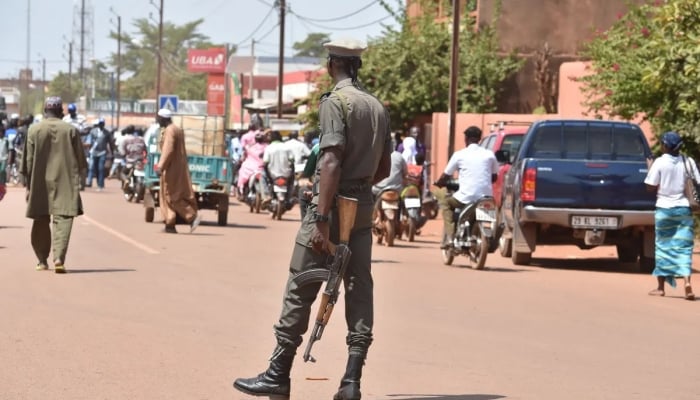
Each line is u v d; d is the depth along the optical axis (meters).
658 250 19.16
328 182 9.55
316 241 9.58
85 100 171.25
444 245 23.09
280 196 35.84
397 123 51.31
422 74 50.47
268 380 9.83
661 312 17.14
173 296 16.58
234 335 13.41
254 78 129.50
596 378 11.70
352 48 9.95
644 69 28.94
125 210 36.78
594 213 22.77
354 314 9.84
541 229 23.97
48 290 16.70
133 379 10.79
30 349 12.10
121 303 15.68
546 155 23.72
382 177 10.22
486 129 43.78
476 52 50.47
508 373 11.74
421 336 13.89
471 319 15.51
